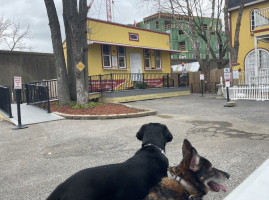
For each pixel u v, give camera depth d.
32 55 19.98
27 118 10.73
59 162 5.50
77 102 12.69
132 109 12.02
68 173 4.83
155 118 10.07
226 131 7.53
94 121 9.91
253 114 10.14
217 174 2.17
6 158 5.95
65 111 11.76
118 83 18.70
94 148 6.40
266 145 5.94
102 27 17.97
